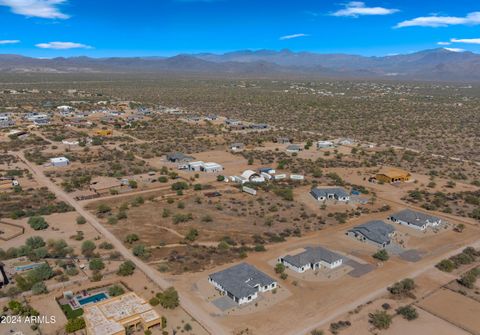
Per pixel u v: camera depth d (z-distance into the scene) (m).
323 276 69.81
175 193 110.69
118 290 62.69
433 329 56.31
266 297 63.28
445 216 98.75
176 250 78.31
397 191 116.69
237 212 97.56
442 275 70.94
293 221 93.25
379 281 68.56
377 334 54.97
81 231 86.12
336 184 120.75
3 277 65.88
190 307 60.19
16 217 91.94
